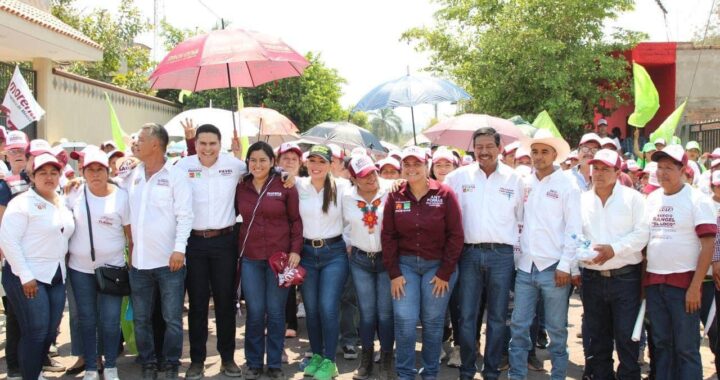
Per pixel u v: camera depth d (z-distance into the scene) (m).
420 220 5.46
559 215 5.46
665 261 5.07
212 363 6.54
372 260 5.86
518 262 5.70
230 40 6.06
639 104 9.79
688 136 16.73
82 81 16.83
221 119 9.74
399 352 5.53
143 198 5.70
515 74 19.30
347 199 5.95
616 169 5.29
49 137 15.21
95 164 5.60
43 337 5.40
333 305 5.98
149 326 5.89
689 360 5.02
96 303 5.81
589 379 5.75
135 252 5.71
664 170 5.11
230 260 6.00
